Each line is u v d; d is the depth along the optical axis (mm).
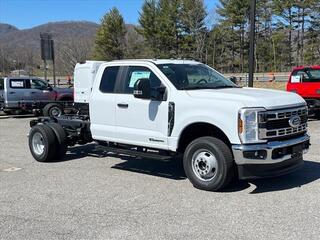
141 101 7777
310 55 65812
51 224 5715
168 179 7871
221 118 6719
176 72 7773
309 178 7625
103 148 8438
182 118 7203
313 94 15469
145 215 5977
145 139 7777
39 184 7727
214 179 6875
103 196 6910
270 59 69250
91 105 8633
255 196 6680
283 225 5453
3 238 5277
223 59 72750
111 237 5230
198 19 70000
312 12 65625
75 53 70000
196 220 5727
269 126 6648
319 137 12039
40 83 21578
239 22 70125
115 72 8383
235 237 5125
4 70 65938
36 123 10352
